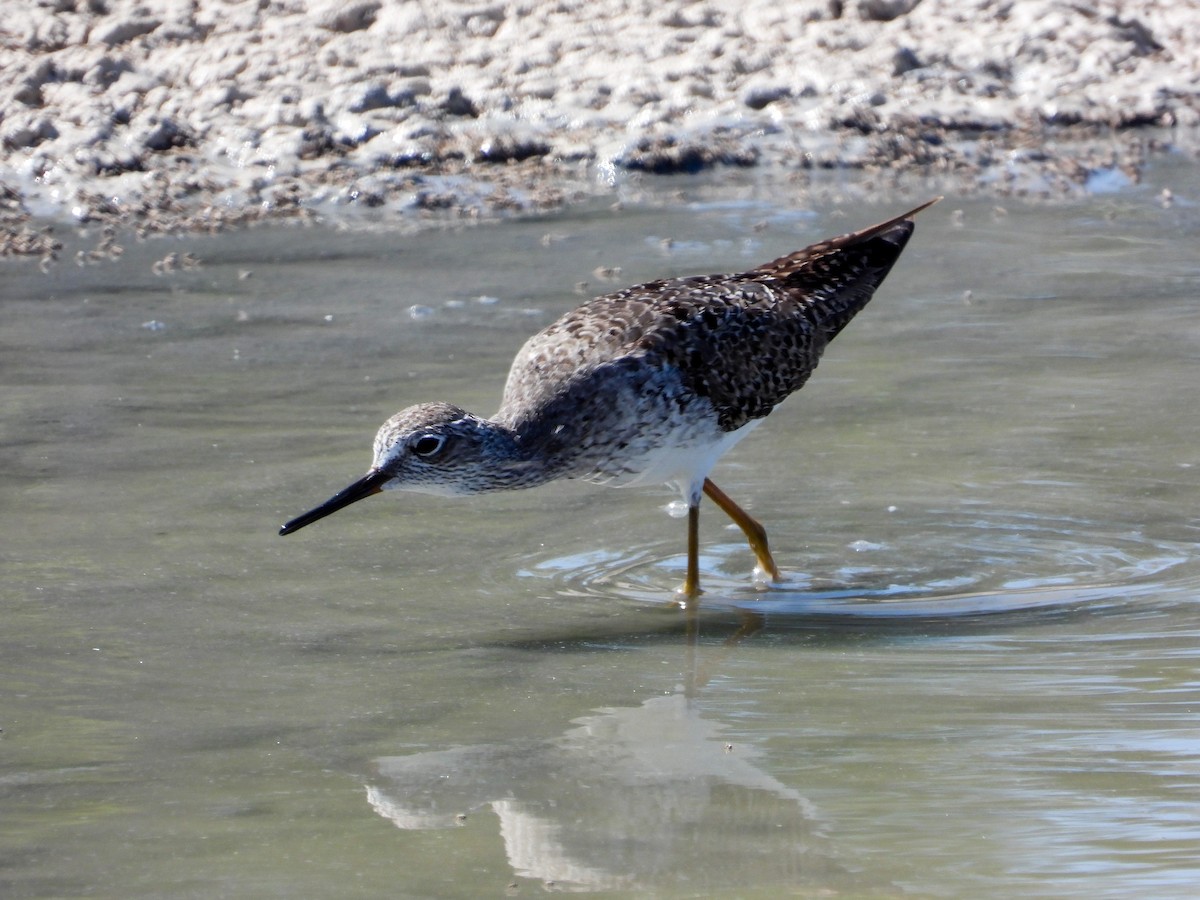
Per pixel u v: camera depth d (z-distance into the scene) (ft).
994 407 45.98
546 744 28.48
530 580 36.88
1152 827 25.11
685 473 38.06
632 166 68.28
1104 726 28.71
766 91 72.64
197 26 75.25
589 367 37.35
